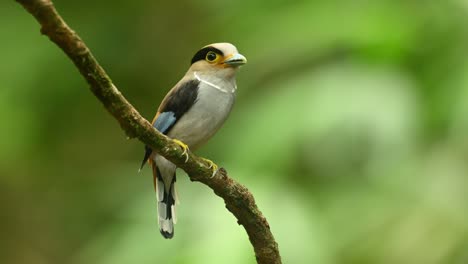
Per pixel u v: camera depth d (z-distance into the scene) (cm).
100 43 1435
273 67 1209
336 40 1120
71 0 1456
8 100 1353
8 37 1366
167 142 611
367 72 1088
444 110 1076
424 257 1139
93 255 1255
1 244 1531
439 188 1145
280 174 1053
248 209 655
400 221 1141
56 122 1433
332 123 1049
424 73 1098
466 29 1105
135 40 1462
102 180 1438
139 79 1453
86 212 1516
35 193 1554
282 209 1019
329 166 1109
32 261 1527
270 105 1091
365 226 1127
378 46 1103
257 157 1055
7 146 1405
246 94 1236
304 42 1139
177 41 1474
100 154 1508
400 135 1048
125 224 1082
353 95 1066
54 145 1467
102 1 1465
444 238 1139
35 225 1548
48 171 1526
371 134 1054
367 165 1105
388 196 1148
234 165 1063
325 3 1147
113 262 1030
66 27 493
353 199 1130
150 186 1159
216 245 959
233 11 1217
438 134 1112
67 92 1384
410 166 1101
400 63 1103
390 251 1137
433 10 1120
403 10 1123
